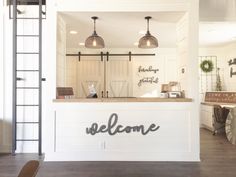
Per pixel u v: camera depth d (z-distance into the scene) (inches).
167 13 161.6
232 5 195.6
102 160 157.6
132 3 157.3
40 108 169.5
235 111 210.4
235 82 273.9
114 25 191.5
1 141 178.2
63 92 169.2
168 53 300.0
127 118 157.6
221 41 266.5
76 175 131.3
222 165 148.6
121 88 301.3
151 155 157.4
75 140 157.6
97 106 157.4
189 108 157.2
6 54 178.5
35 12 178.5
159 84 300.7
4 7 178.4
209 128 276.8
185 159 156.7
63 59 183.5
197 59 157.5
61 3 157.5
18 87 176.1
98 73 301.1
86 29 204.5
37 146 177.8
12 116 173.6
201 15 196.4
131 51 301.4
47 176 129.6
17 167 143.8
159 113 157.6
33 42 177.9
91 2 157.2
